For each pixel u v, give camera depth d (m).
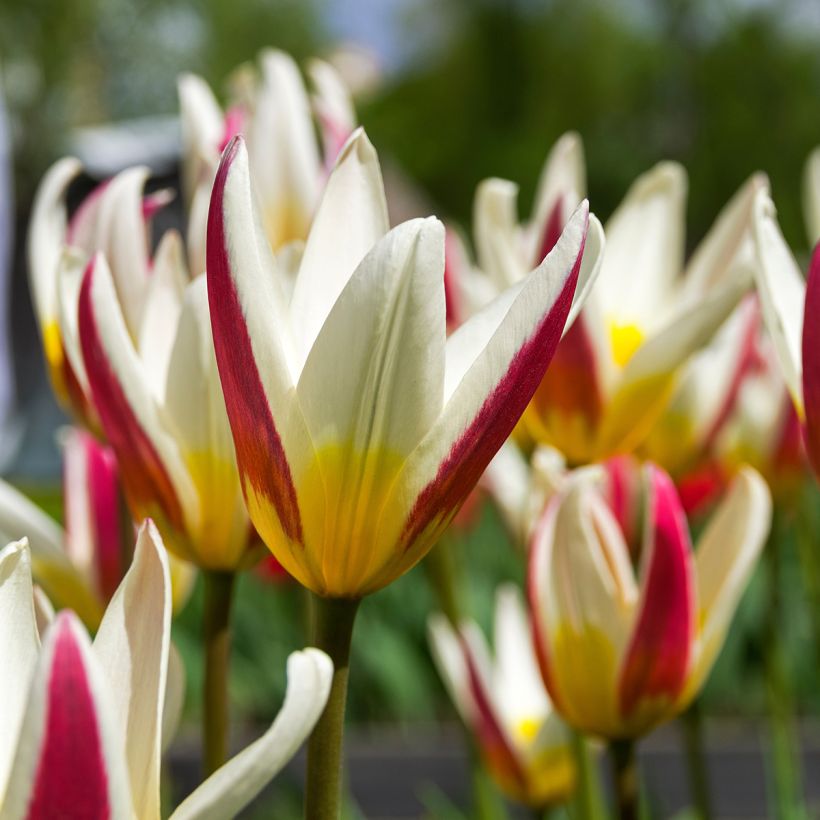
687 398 0.75
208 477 0.56
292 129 0.69
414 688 2.36
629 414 0.68
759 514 0.62
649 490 0.61
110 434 0.57
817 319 0.53
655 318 0.72
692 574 0.61
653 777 1.76
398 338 0.49
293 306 0.51
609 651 0.62
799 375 0.55
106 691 0.44
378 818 1.82
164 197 0.62
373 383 0.49
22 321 4.68
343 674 0.51
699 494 0.86
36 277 0.65
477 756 0.86
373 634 2.42
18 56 8.73
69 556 0.69
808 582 0.99
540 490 0.69
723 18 10.70
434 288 0.49
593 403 0.68
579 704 0.63
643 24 10.90
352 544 0.50
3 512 0.67
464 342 0.51
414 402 0.49
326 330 0.49
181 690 0.51
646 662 0.62
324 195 0.52
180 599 0.72
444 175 10.98
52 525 0.67
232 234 0.49
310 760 0.51
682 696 0.63
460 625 0.83
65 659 0.44
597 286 0.68
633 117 10.95
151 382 0.57
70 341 0.59
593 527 0.62
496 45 10.91
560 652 0.63
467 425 0.50
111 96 9.51
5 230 2.70
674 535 0.61
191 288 0.56
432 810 1.62
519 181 10.70
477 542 2.57
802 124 10.55
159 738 0.47
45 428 4.36
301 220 0.69
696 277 0.72
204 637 0.58
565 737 0.79
